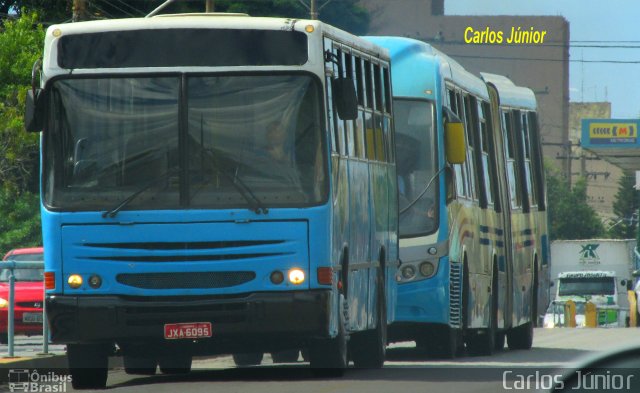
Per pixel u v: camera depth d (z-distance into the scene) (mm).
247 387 37188
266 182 37844
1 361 45562
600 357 16922
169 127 38125
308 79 38188
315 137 38000
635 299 154750
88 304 37625
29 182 104750
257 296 37469
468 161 60031
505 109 69750
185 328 37531
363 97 44688
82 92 38469
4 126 95062
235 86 38188
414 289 54500
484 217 62344
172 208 37719
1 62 98812
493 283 64000
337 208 38969
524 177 72750
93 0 120625
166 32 38469
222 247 37656
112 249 37781
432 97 55719
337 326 38844
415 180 55219
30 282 68688
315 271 37625
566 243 177625
